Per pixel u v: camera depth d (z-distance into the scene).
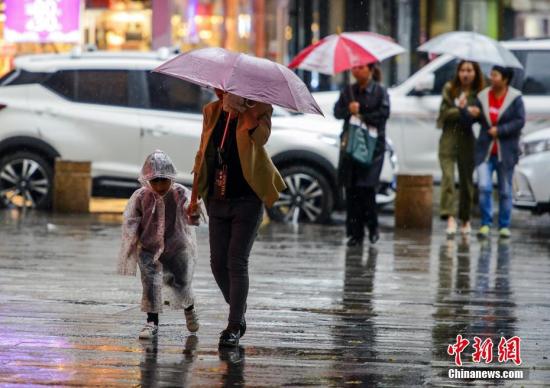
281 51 49.41
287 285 23.89
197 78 17.16
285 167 35.62
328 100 39.06
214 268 18.06
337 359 17.33
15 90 36.62
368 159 29.44
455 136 32.78
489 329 19.84
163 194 18.09
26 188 36.88
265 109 17.55
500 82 32.09
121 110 36.25
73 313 20.28
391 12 49.62
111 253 27.89
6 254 27.36
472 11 49.59
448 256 28.89
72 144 36.34
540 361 17.52
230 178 17.64
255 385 15.71
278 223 35.53
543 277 25.73
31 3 43.12
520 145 33.56
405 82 39.62
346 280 24.72
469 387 15.90
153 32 44.38
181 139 36.03
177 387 15.52
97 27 46.09
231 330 17.72
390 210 42.12
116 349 17.61
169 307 20.16
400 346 18.31
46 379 15.72
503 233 32.94
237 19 48.50
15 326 19.08
